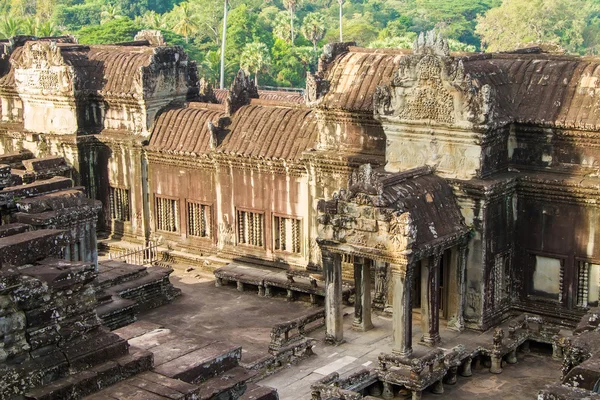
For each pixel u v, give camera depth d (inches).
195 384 935.7
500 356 1304.1
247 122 1708.9
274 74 4323.3
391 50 1592.0
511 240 1428.4
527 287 1437.0
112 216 1927.9
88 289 902.4
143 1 5536.4
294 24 5167.3
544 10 4803.2
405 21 5339.6
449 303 1397.6
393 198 1279.5
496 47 4837.6
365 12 5531.5
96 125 1915.6
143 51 1887.3
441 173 1397.6
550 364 1334.9
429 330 1327.5
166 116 1828.2
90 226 1293.1
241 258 1731.1
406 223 1233.4
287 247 1679.4
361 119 1536.7
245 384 971.3
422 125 1396.4
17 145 1979.6
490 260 1382.9
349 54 1630.2
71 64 1884.8
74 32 4694.9
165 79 1844.2
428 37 1364.4
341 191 1295.5
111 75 1876.2
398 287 1266.0
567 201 1371.8
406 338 1280.8
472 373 1310.3
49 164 1427.2
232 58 4441.4
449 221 1343.5
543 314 1417.3
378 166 1491.1
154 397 853.8
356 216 1280.8
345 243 1300.4
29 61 1927.9
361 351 1337.4
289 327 1350.9
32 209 1214.3
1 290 818.2
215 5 4817.9
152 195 1850.4
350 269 1594.5
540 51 1695.4
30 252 904.9
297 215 1641.2
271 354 1294.3
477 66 1422.2
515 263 1439.5
